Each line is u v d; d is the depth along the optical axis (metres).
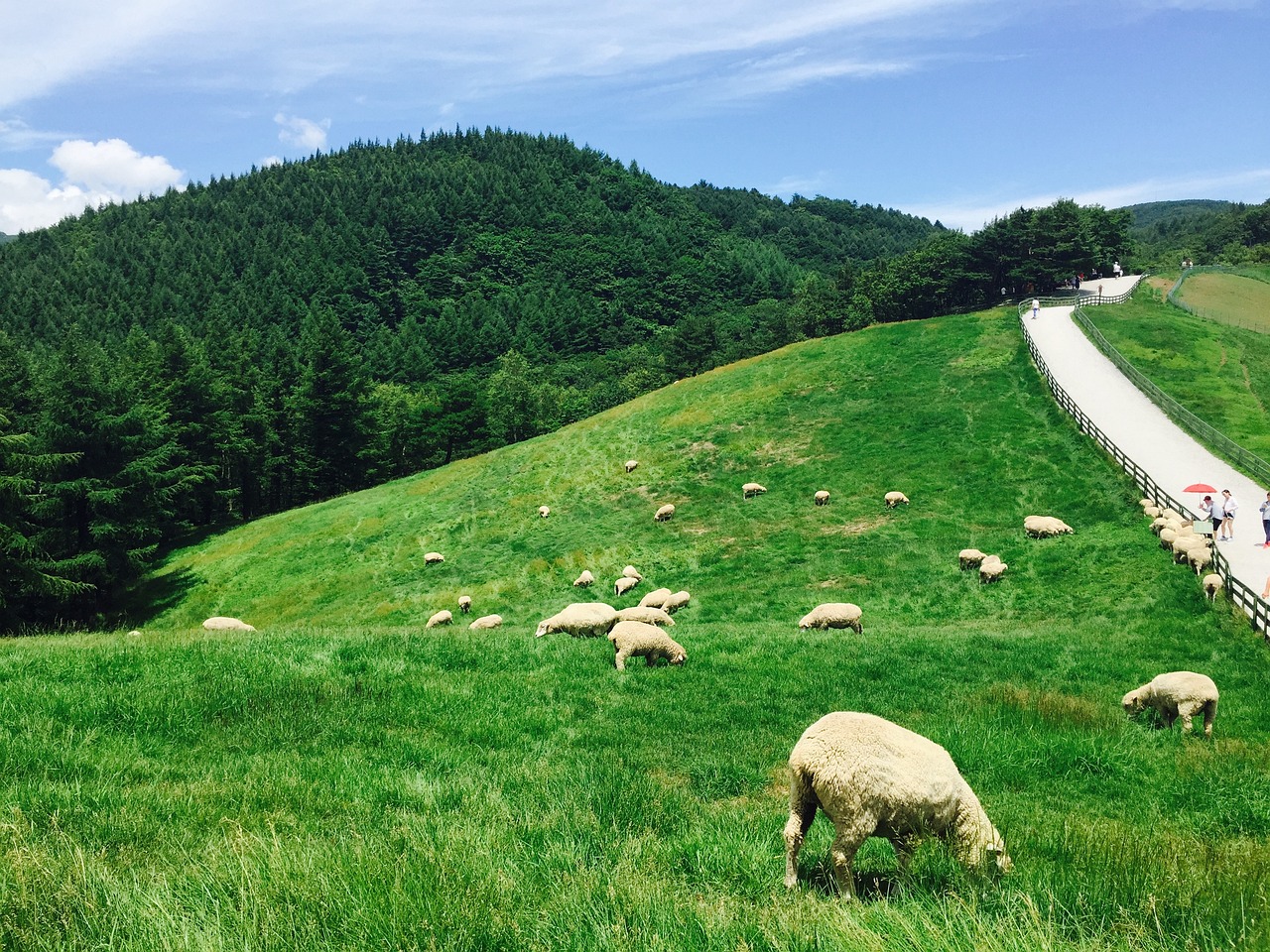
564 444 59.25
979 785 10.98
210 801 7.82
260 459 75.00
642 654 17.02
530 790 9.00
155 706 10.85
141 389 67.25
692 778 10.46
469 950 4.70
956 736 12.58
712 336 125.44
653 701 14.27
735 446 52.28
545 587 40.31
